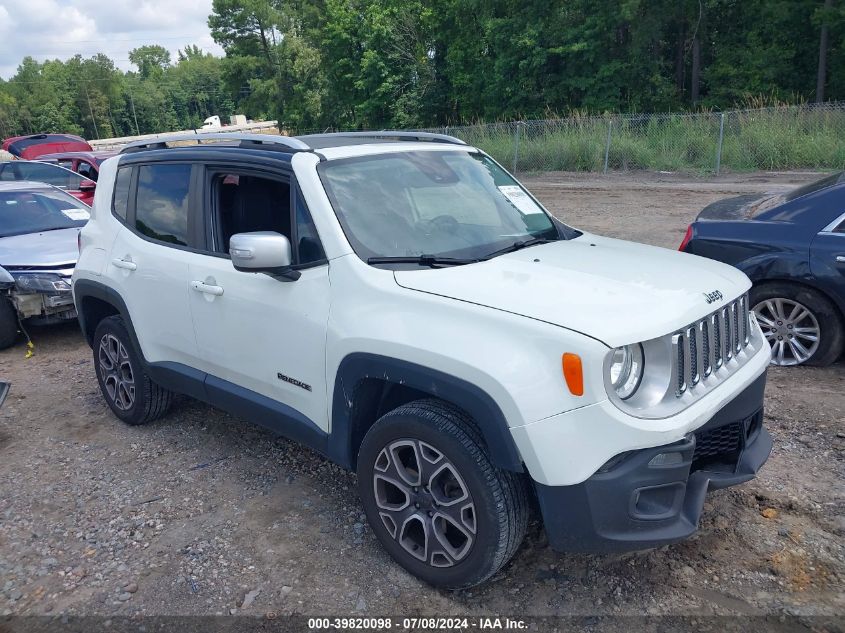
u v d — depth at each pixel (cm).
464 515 296
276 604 314
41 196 874
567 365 262
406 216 360
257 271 340
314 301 342
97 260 491
